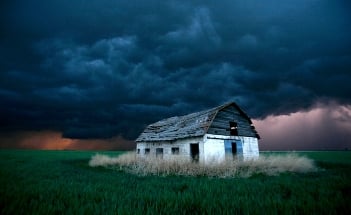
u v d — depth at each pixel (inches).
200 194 257.0
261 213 176.6
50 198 227.5
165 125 1138.7
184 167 550.9
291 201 211.6
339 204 201.8
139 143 1146.0
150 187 323.9
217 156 687.1
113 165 827.4
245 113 942.4
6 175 442.9
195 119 923.4
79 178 442.3
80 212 178.1
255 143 964.6
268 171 541.6
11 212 172.2
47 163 928.9
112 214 176.6
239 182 372.2
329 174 525.7
